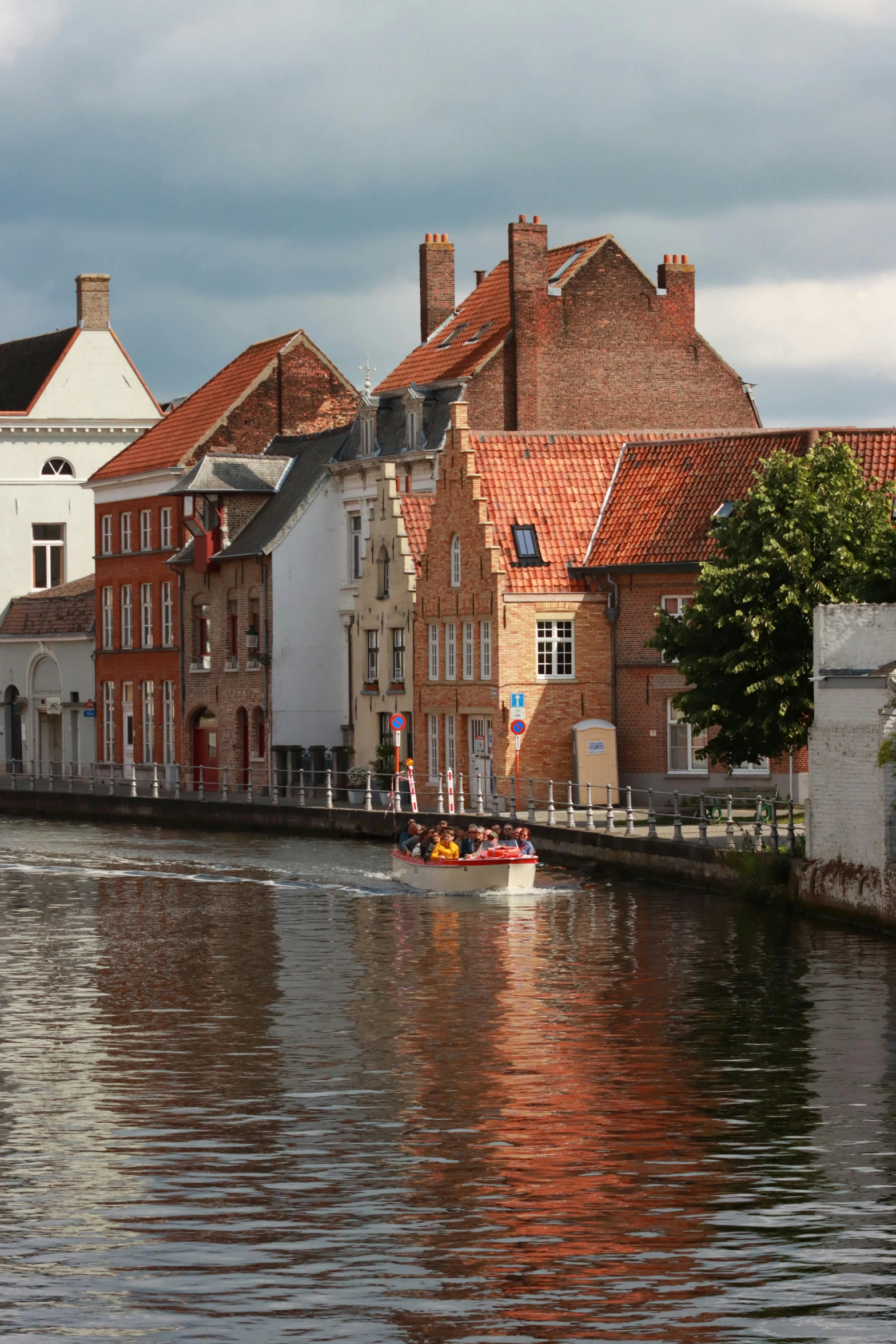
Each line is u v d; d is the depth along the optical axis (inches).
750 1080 1422.2
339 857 3201.3
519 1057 1514.5
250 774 4448.8
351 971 1984.5
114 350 5782.5
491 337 4109.3
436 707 3752.5
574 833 2906.0
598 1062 1493.6
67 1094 1385.3
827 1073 1440.7
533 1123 1291.8
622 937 2175.2
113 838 3624.5
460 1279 957.8
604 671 3516.2
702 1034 1600.6
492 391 4030.5
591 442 3715.6
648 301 4126.5
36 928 2362.2
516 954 2074.3
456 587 3661.4
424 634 3804.1
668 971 1925.4
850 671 2244.1
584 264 4082.2
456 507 3661.4
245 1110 1333.7
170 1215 1070.4
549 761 3508.9
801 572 2578.7
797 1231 1039.0
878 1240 1020.5
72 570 5738.2
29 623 5388.8
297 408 4884.4
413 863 2746.1
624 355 4109.3
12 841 3548.2
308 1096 1376.7
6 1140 1244.5
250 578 4424.2
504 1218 1064.2
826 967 1910.7
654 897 2532.0
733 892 2484.0
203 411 4955.7
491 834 2731.3
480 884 2645.2
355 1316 906.1
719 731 2699.3
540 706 3511.3
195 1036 1621.6
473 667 3622.0
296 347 4894.2
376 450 4254.4
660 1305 919.7
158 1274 966.4
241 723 4505.4
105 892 2743.6
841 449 2687.0
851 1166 1176.8
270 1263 982.4
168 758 4803.2
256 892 2723.9
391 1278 959.0
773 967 1923.0
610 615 3508.9
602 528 3582.7
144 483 4923.7
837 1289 942.4
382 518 3971.5
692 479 3540.8
